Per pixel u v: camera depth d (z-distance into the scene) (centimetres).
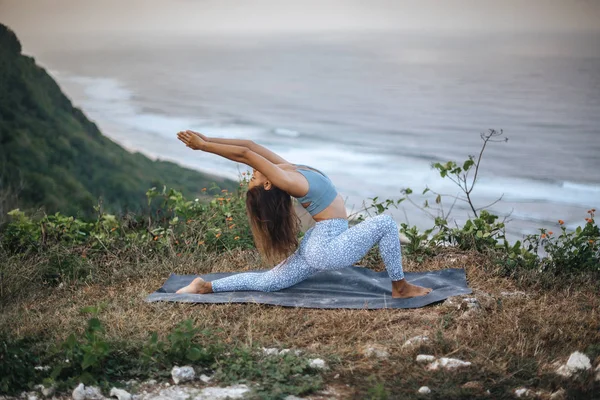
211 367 407
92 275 598
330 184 513
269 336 457
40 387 381
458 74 2594
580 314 486
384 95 2764
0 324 473
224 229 669
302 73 3150
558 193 1611
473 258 607
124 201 2370
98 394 375
